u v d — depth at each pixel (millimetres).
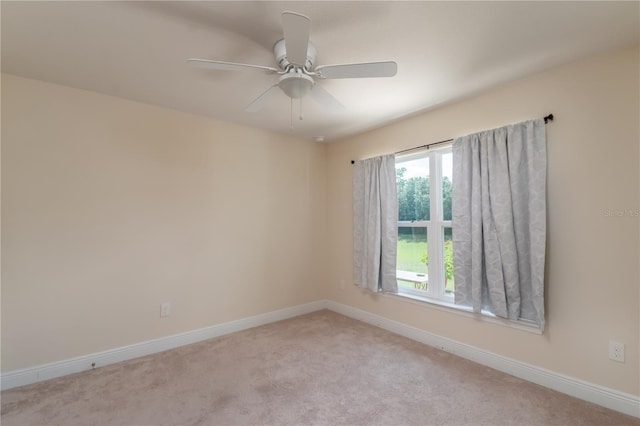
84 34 1764
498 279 2387
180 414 1893
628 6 1528
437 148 2943
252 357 2678
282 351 2799
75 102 2480
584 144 2043
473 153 2557
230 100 2738
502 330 2418
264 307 3598
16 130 2264
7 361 2201
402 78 2291
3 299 2199
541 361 2209
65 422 1819
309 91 1919
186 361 2607
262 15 1591
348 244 3902
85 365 2465
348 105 2820
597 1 1496
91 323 2516
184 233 3023
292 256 3877
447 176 2982
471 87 2455
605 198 1965
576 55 1998
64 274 2414
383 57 1992
